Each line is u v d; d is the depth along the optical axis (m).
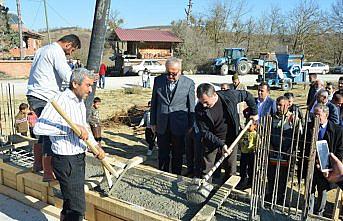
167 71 5.00
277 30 49.16
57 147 3.32
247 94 4.51
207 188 3.82
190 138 5.23
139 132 9.80
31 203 4.39
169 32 37.69
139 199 3.86
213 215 3.48
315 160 3.37
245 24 48.78
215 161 4.34
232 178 4.16
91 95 4.71
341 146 4.18
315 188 4.86
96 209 3.92
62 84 3.97
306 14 46.94
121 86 22.30
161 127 5.25
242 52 32.06
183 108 5.15
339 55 45.62
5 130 7.49
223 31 47.62
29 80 4.00
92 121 8.01
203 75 31.25
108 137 9.23
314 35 47.16
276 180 3.68
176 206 3.70
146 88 21.52
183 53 36.50
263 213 3.59
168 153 5.43
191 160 5.52
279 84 21.17
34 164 4.53
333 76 32.06
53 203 4.33
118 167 4.30
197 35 39.31
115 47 36.53
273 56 21.34
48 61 3.81
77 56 32.84
